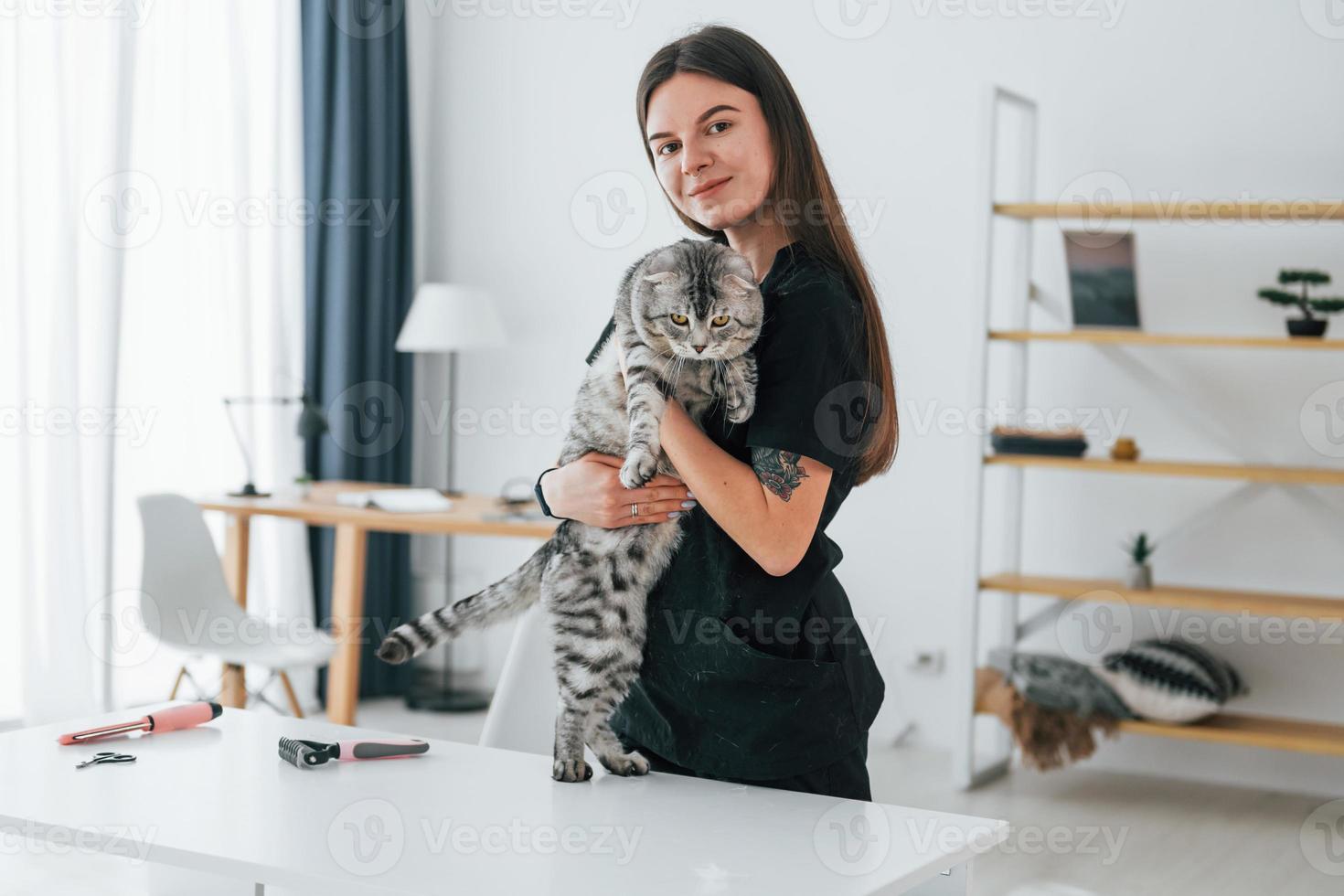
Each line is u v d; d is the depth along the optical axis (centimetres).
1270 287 378
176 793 134
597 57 470
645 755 152
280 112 444
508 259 491
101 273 384
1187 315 389
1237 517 384
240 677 352
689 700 145
